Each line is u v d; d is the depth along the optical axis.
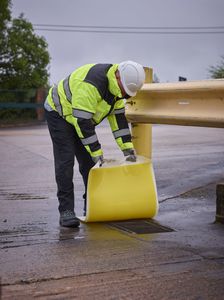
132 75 4.71
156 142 12.48
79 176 8.13
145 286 3.49
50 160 9.95
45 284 3.53
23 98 25.31
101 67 4.73
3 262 3.97
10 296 3.33
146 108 5.82
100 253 4.18
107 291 3.41
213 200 6.34
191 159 9.56
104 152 10.80
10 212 5.79
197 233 4.83
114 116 5.18
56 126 5.00
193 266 3.87
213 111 4.95
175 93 5.36
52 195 6.79
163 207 6.00
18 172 8.65
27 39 26.03
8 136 15.66
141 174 5.21
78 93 4.68
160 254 4.15
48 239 4.62
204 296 3.34
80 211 5.88
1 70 25.45
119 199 5.11
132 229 4.98
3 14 24.75
